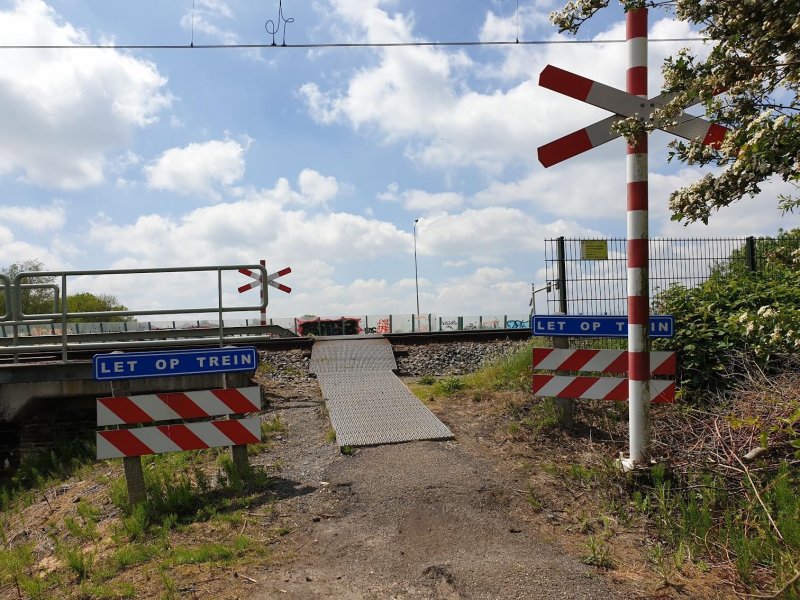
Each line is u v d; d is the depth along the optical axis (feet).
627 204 17.87
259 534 16.20
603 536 15.34
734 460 17.57
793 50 11.52
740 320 14.29
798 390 19.48
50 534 19.03
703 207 13.34
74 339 35.63
